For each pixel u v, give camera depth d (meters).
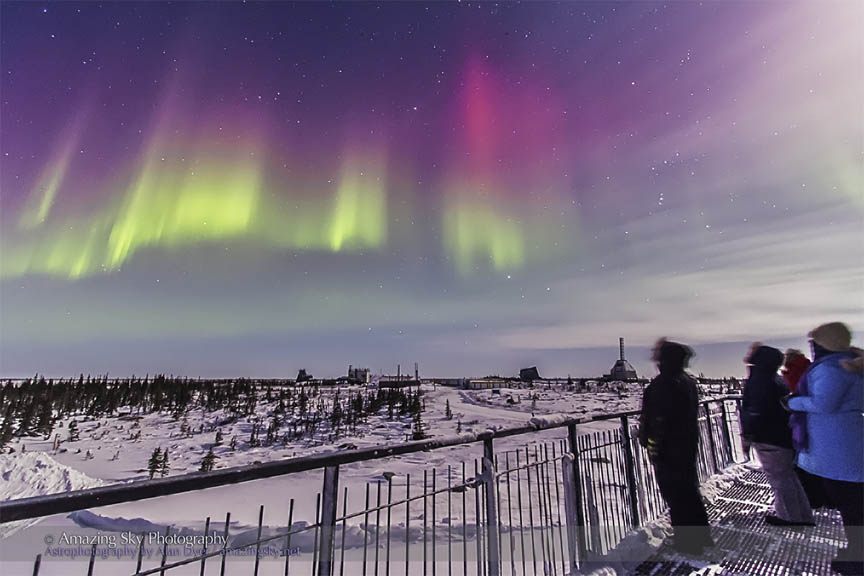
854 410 2.87
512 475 6.84
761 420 3.78
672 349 3.44
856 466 2.82
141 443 27.19
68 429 32.62
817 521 3.82
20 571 4.25
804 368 4.25
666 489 3.33
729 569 2.95
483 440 2.57
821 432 2.99
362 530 4.57
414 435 26.16
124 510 6.63
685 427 3.29
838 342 2.95
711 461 5.50
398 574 3.52
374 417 34.22
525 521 4.64
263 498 7.90
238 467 1.54
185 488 1.41
